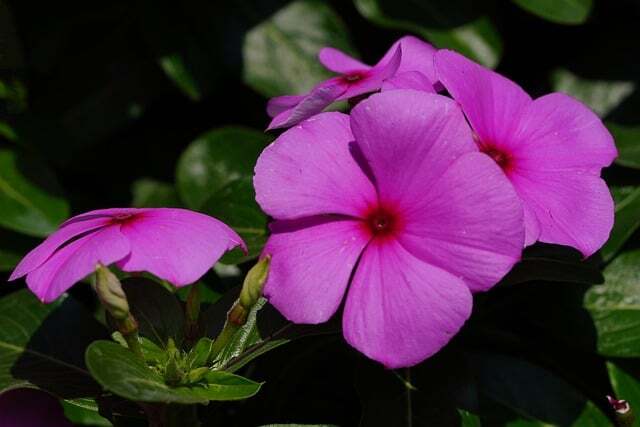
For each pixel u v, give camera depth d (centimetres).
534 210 33
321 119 33
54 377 36
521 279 35
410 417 35
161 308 34
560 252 36
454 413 35
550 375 37
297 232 32
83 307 37
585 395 38
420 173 32
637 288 38
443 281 31
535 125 35
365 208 32
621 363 38
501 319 39
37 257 32
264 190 32
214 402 36
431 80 36
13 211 44
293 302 32
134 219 32
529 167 34
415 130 32
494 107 34
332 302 32
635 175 39
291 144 32
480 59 45
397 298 31
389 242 32
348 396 39
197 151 42
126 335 31
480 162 31
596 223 33
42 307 37
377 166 32
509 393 37
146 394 31
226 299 35
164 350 33
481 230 31
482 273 31
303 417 38
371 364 36
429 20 45
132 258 31
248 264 38
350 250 32
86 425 40
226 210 38
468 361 36
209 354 32
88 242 31
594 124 35
